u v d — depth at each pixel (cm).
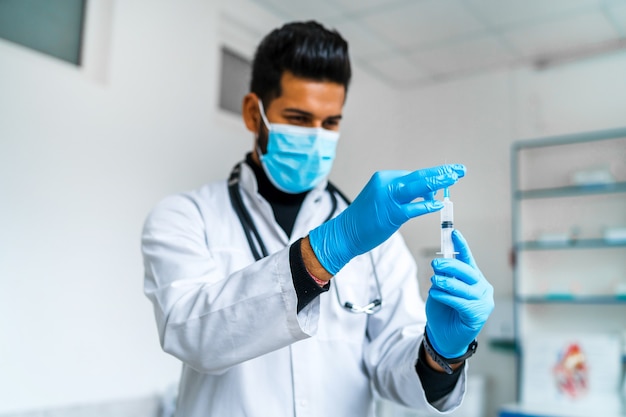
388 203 80
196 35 295
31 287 221
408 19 346
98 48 257
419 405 102
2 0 229
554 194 374
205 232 110
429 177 80
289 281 81
